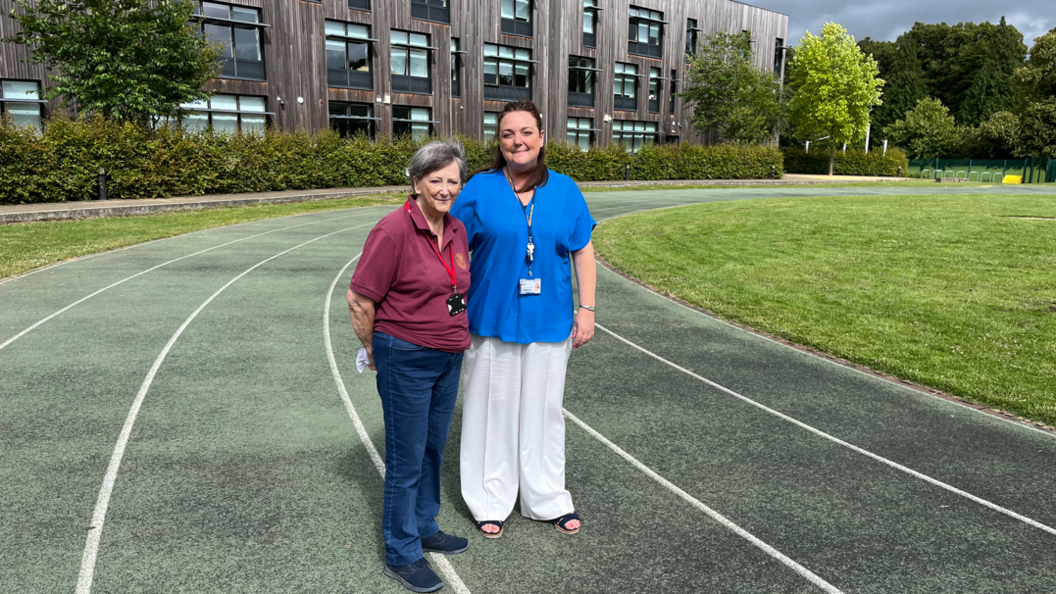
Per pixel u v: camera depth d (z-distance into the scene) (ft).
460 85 107.45
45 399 14.92
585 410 15.28
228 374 16.92
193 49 65.21
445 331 8.04
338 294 26.25
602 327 22.93
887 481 12.05
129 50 60.95
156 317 22.22
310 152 79.56
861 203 73.61
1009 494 11.64
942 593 8.82
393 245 7.68
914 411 15.62
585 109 126.31
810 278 31.89
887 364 18.97
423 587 8.55
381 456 12.52
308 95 90.74
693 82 138.62
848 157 162.30
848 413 15.42
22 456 12.12
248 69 85.61
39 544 9.39
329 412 14.61
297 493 11.05
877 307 26.13
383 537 9.45
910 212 62.54
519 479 10.23
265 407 14.80
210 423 13.84
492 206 8.82
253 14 85.25
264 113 87.15
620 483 11.78
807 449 13.38
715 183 118.11
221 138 70.54
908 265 35.40
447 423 8.89
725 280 31.40
